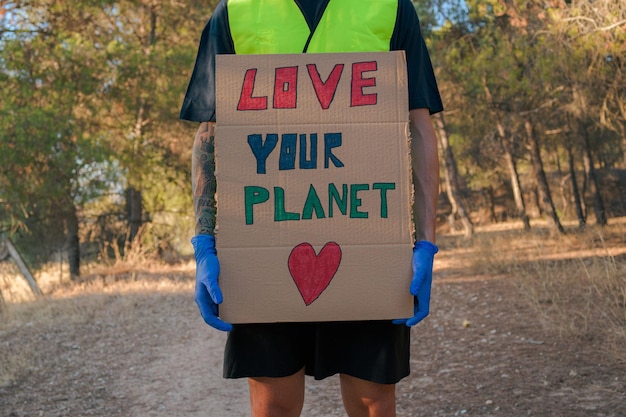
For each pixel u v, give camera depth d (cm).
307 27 195
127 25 1702
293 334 201
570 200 3169
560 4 973
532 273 1016
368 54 184
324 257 183
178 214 1873
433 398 441
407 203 183
